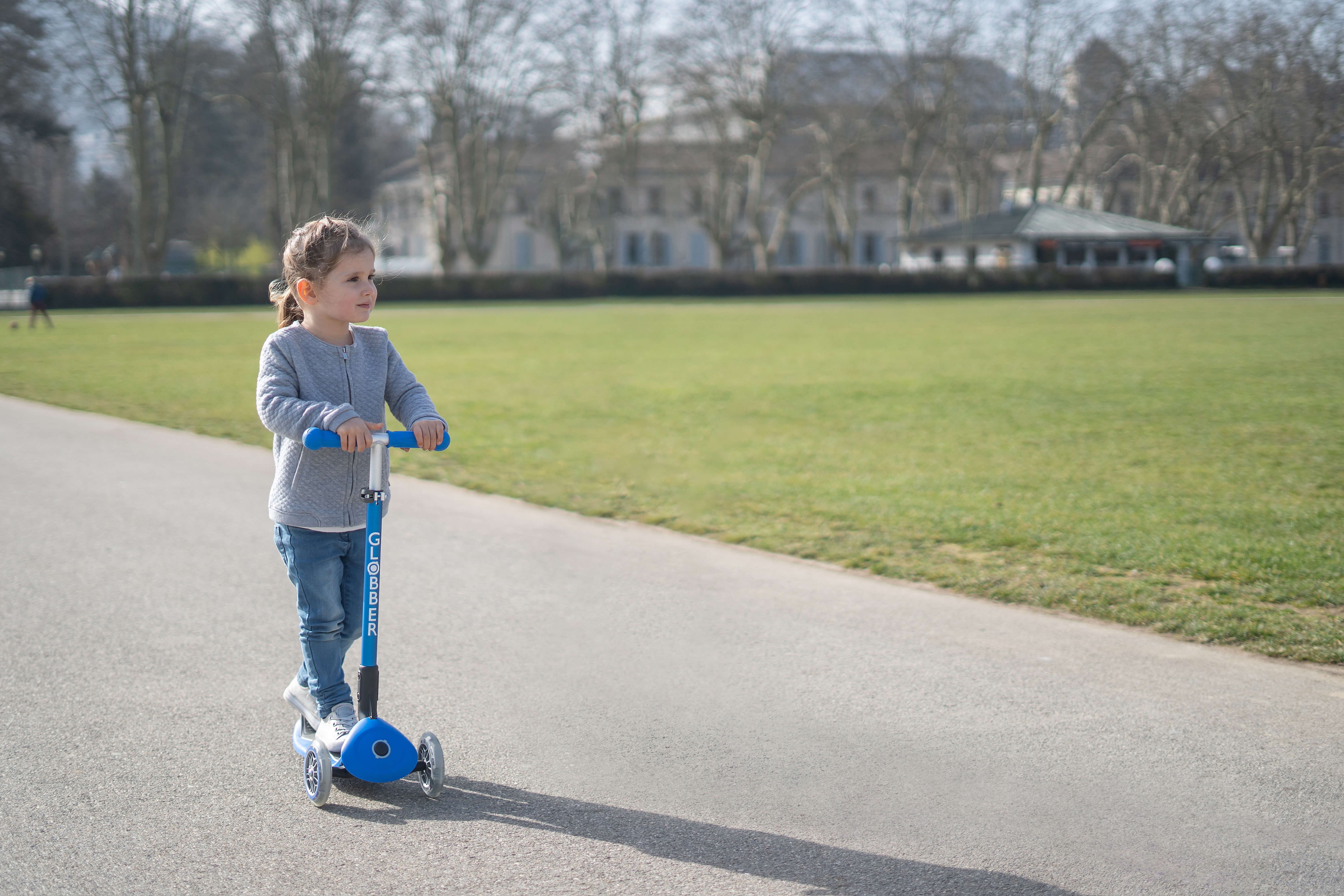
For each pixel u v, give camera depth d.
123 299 50.06
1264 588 6.10
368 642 3.60
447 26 56.78
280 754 4.07
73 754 4.06
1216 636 5.31
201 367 21.56
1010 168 85.94
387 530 7.79
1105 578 6.39
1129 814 3.55
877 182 87.12
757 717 4.39
